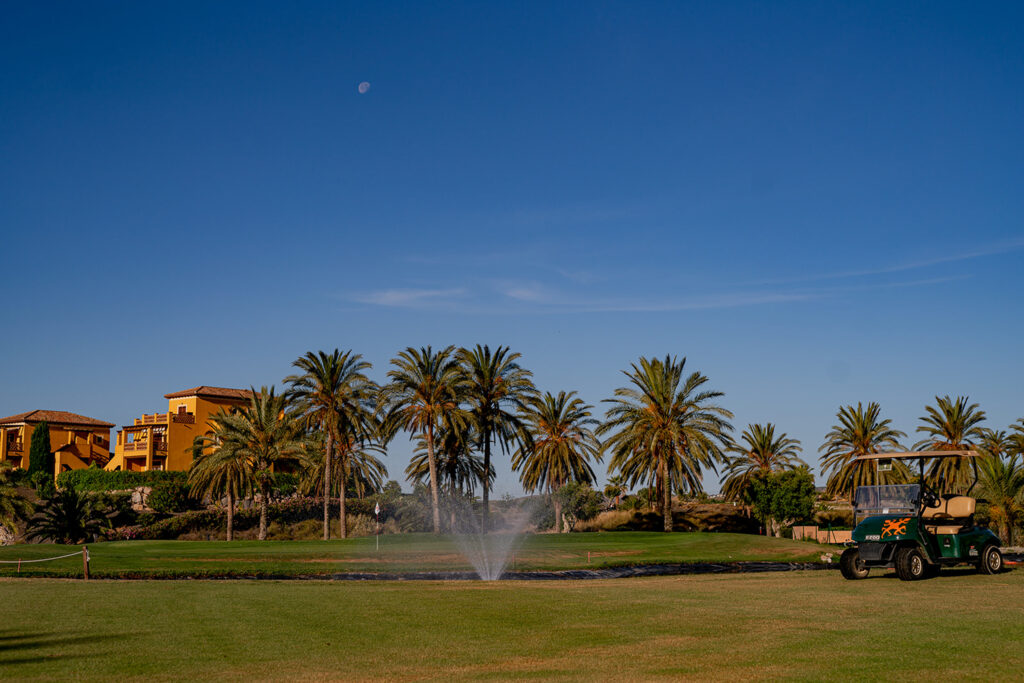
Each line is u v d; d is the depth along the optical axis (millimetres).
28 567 30391
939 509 19781
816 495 67312
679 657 10016
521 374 60094
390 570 31328
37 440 80188
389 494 73562
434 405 56688
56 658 10602
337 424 58156
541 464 61844
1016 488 40094
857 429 58562
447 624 13445
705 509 73062
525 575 29203
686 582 22125
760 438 66312
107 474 72438
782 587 18891
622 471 59438
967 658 9227
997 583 17891
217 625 13586
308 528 67688
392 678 9227
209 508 72375
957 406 55031
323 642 11766
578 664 9797
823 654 9758
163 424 80625
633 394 58719
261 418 60750
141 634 12641
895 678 8266
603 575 28422
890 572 21969
